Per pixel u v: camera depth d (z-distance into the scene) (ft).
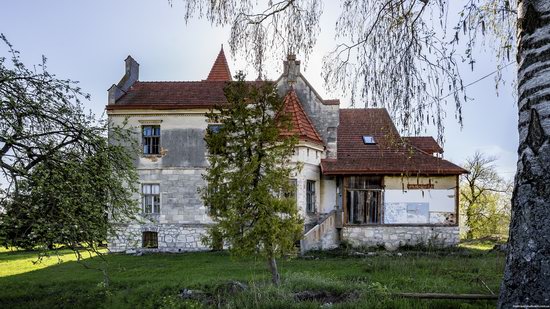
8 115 29.40
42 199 29.48
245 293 29.78
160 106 69.67
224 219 33.45
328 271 43.75
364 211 70.18
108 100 70.79
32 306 35.09
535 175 13.93
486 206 112.47
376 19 24.50
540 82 14.12
